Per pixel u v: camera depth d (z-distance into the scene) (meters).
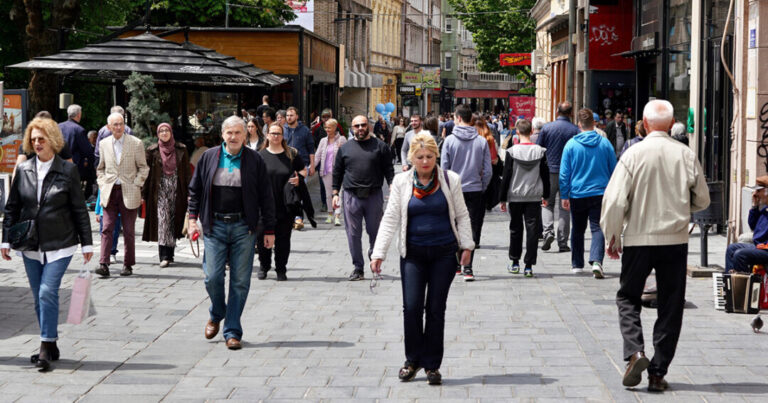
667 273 6.87
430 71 77.81
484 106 120.19
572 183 11.88
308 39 30.36
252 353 8.17
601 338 8.52
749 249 9.52
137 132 15.23
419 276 7.13
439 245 7.08
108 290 11.15
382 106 53.94
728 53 15.52
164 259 12.85
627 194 6.87
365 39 63.75
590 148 11.81
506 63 55.09
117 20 37.34
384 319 9.58
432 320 7.08
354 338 8.72
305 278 12.15
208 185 8.40
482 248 14.91
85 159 18.17
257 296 10.88
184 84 21.45
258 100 26.75
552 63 45.44
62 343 8.51
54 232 7.70
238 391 6.95
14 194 7.76
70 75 20.52
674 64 20.22
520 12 66.94
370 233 12.07
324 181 18.39
